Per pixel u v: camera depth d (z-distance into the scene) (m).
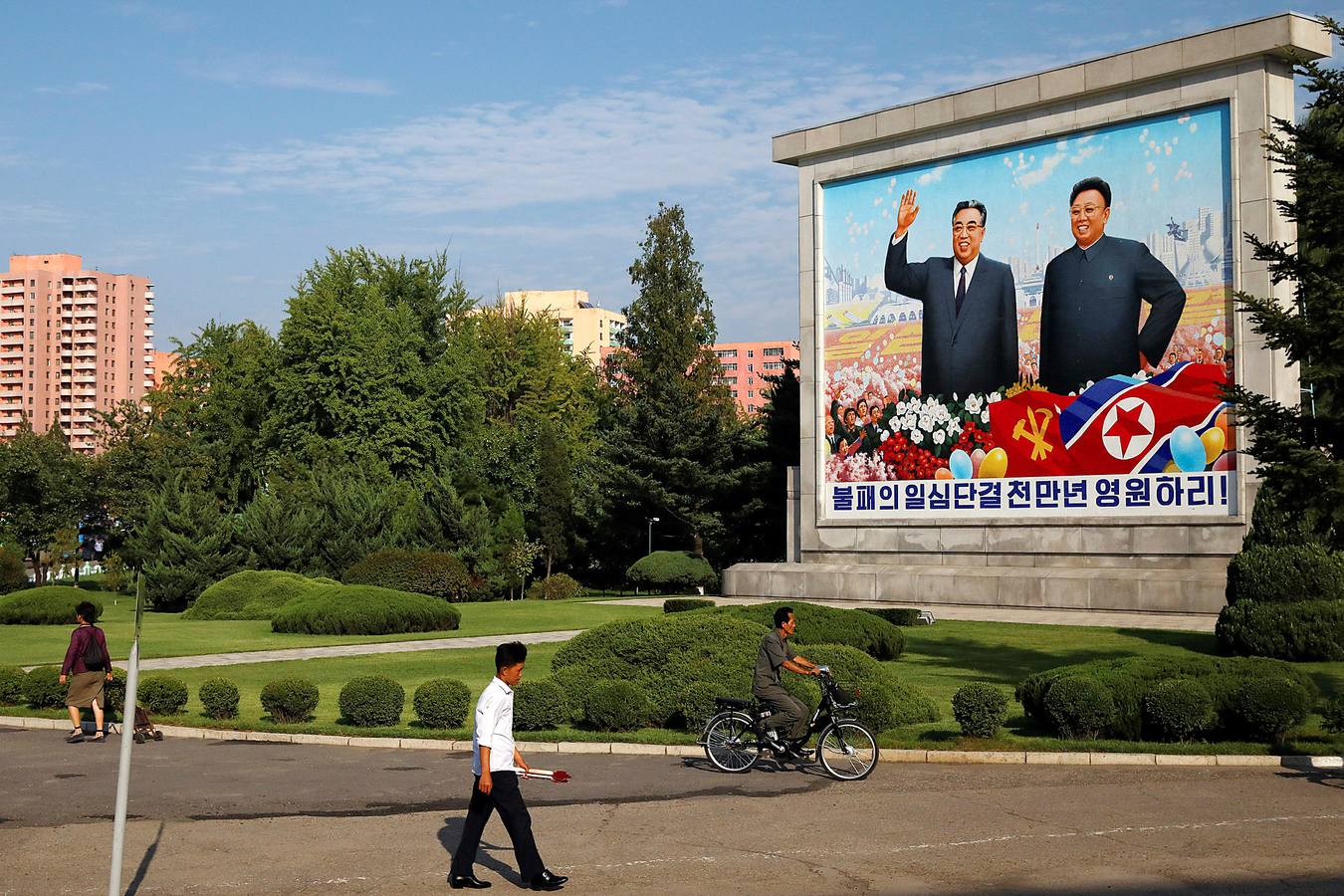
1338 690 20.80
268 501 52.34
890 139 41.75
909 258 41.12
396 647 31.25
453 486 60.16
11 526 71.25
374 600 35.75
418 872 10.26
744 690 17.17
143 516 57.59
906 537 40.66
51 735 18.34
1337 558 25.36
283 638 34.06
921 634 30.98
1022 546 37.69
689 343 76.12
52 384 185.50
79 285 185.38
